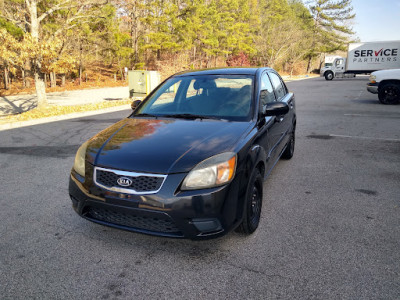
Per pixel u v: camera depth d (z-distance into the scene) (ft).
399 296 7.23
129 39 106.73
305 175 15.52
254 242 9.57
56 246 9.62
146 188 8.01
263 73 13.41
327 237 9.79
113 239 9.96
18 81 98.99
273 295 7.36
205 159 8.22
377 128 26.37
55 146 22.88
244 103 11.23
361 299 7.17
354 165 16.92
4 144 23.91
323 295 7.32
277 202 12.44
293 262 8.56
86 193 8.69
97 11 54.54
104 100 55.98
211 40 120.37
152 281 7.95
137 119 11.60
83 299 7.38
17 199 13.29
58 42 41.52
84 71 107.04
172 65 92.43
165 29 100.32
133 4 93.30
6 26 59.47
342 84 85.46
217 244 9.52
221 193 8.06
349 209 11.71
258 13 164.04
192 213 7.86
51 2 61.57
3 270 8.50
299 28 173.88
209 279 7.97
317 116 33.60
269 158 11.49
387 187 13.76
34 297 7.47
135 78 53.06
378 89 41.29
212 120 10.67
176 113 11.50
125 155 8.70
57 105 47.73
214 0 132.46
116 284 7.87
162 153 8.56
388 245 9.27
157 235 8.19
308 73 214.69
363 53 105.19
